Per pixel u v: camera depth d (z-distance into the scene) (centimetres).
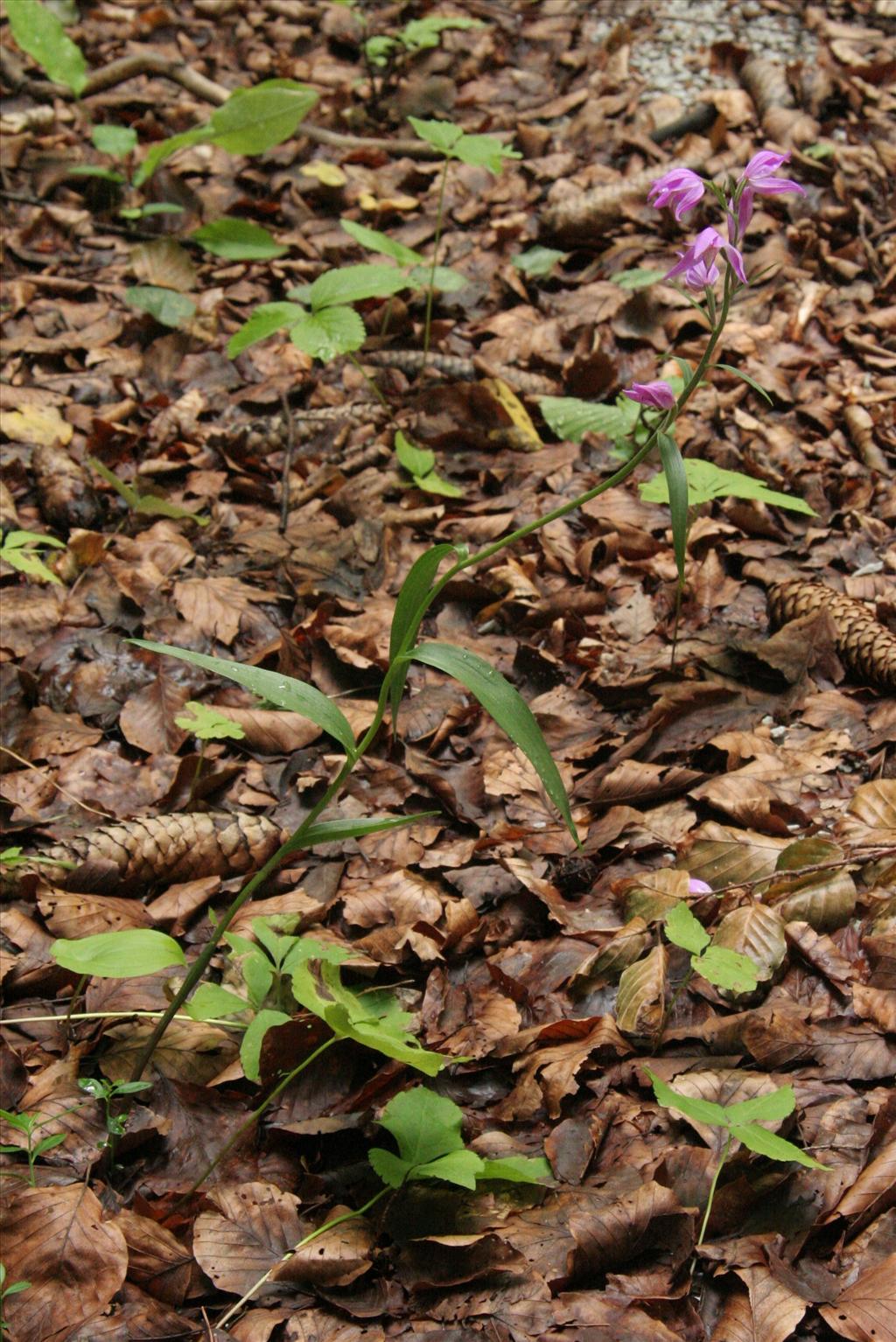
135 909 142
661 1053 136
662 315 192
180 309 194
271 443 179
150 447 179
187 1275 127
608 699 157
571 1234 127
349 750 127
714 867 144
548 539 169
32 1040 137
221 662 125
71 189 229
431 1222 129
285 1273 127
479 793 151
